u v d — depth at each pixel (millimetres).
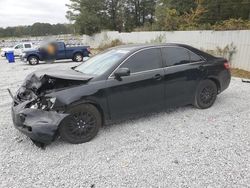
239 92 7055
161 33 17812
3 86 9375
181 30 16766
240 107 5680
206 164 3359
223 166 3295
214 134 4293
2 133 4641
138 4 39094
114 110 4387
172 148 3840
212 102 5719
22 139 4355
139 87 4562
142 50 4734
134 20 39438
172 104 5125
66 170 3342
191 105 5859
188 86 5230
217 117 5090
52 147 4004
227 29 12273
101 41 31812
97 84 4172
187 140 4094
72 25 35219
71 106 3941
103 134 4438
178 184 2957
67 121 3971
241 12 22219
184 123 4820
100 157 3650
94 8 35781
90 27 33500
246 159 3453
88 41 35094
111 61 4605
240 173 3125
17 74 12641
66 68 5379
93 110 4164
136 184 2986
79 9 35250
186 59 5254
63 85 4199
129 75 4480
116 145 4008
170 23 19375
